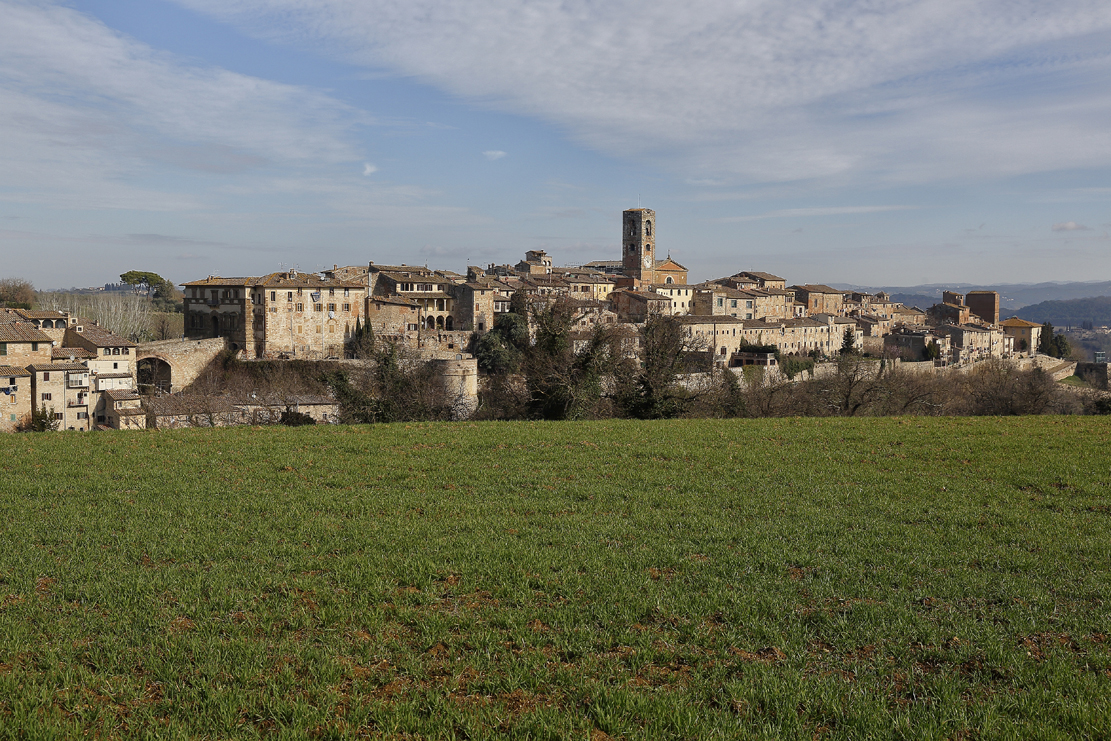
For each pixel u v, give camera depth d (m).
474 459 30.02
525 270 186.88
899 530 20.17
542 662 12.41
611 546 18.61
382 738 10.32
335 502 22.94
